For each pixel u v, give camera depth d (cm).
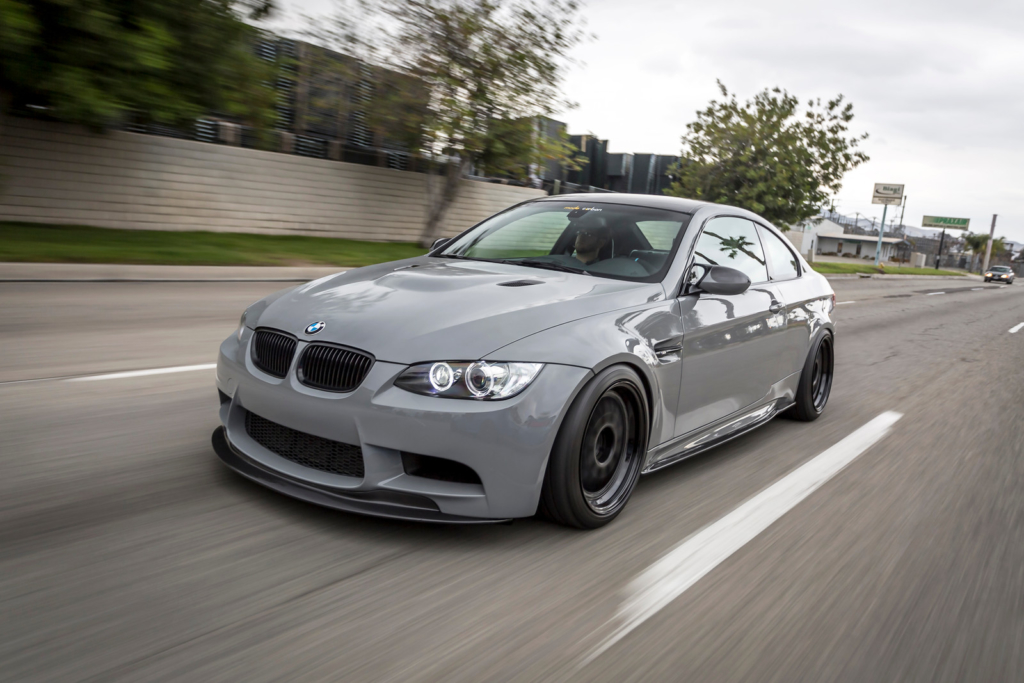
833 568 294
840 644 237
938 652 238
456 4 1717
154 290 957
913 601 272
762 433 489
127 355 580
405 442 269
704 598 260
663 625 240
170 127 1455
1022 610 272
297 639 215
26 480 318
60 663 195
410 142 1812
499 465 273
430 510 276
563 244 394
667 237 385
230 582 244
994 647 244
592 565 278
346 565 262
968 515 370
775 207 2894
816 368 530
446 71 1734
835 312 1514
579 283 341
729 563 290
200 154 1605
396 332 283
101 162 1438
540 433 277
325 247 1666
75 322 700
